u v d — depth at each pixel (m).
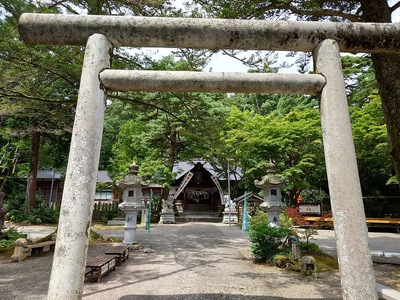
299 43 3.20
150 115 18.36
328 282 5.43
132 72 3.10
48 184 27.22
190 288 4.96
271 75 3.17
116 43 3.24
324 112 3.02
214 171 24.42
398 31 3.16
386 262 6.90
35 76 8.55
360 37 3.16
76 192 2.64
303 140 15.58
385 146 12.24
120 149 20.61
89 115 2.87
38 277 5.76
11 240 9.05
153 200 21.41
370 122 12.83
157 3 6.74
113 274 5.94
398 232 14.58
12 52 7.41
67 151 20.42
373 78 15.14
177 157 22.81
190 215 24.03
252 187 21.75
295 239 7.16
